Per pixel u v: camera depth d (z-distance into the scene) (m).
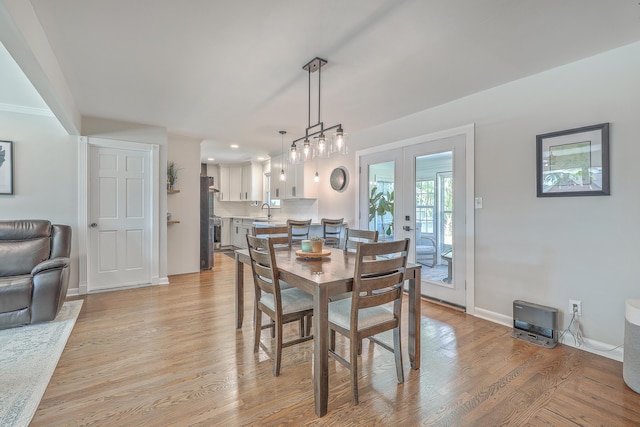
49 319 2.83
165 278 4.43
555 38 2.11
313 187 5.69
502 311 2.97
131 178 4.19
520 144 2.80
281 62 2.42
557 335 2.56
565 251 2.54
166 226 4.47
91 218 3.92
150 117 3.88
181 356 2.29
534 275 2.73
